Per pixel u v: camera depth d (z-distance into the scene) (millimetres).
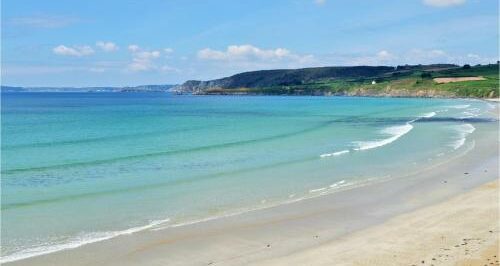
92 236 15688
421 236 15422
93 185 23641
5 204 19766
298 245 14898
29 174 26531
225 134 49281
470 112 85062
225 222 17297
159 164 29953
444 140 41844
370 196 21250
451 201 20156
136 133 50500
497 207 18859
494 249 13766
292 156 33156
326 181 24484
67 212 18594
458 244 14398
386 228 16500
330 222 17375
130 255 14016
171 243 15062
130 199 20750
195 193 21891
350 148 37062
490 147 36688
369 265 12945
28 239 15352
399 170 27469
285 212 18656
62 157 32875
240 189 22688
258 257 13891
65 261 13469
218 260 13680
